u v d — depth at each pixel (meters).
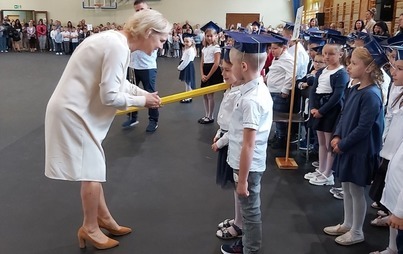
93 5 17.56
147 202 2.79
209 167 3.50
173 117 5.46
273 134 4.62
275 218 2.58
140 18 1.93
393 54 1.92
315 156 3.79
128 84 2.16
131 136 4.48
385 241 2.30
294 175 3.33
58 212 2.62
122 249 2.21
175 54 15.89
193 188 3.03
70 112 1.92
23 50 17.22
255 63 1.81
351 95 2.22
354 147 2.14
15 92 7.20
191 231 2.40
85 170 1.99
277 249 2.23
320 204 2.79
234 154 1.94
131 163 3.59
